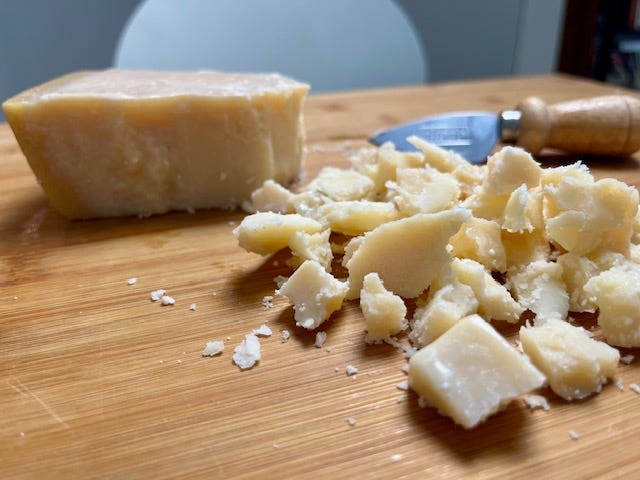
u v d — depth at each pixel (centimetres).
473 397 11
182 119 19
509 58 50
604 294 13
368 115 31
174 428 12
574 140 23
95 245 18
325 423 12
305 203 19
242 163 20
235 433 11
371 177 20
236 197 21
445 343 12
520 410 12
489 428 11
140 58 40
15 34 38
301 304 14
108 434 11
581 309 14
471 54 49
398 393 12
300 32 43
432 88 37
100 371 13
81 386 13
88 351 14
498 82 38
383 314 13
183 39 41
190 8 40
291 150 22
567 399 12
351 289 15
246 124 20
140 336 14
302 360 13
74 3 38
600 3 43
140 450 11
